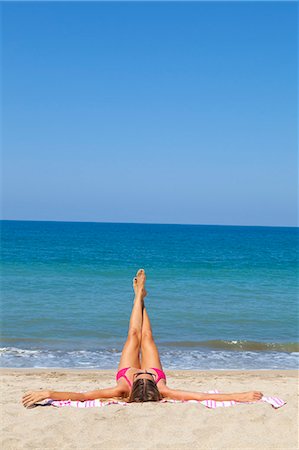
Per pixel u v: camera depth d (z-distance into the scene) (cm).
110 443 501
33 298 2077
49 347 1349
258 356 1324
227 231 15425
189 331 1579
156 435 518
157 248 5744
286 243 7675
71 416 568
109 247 5709
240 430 529
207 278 2889
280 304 2072
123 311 1839
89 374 1070
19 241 6600
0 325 1586
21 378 1009
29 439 510
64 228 14388
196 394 638
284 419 556
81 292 2256
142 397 626
